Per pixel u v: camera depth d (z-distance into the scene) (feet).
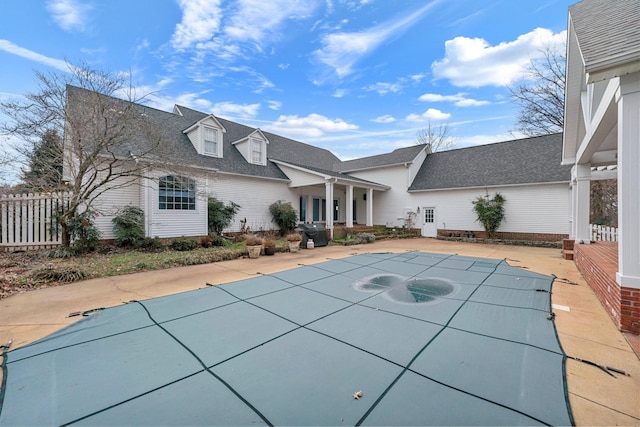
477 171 53.88
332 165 70.79
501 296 16.08
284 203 50.85
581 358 9.16
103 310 13.61
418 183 59.36
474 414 6.57
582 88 21.81
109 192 31.27
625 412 6.68
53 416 6.56
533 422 6.33
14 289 16.76
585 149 21.38
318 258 29.22
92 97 26.30
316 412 6.65
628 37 10.93
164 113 44.55
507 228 48.21
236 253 29.22
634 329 11.05
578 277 20.75
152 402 7.04
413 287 18.08
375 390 7.49
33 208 26.99
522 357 9.23
